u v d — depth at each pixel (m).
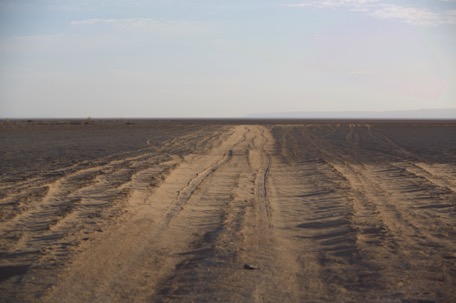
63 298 7.67
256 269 9.02
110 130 75.69
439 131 72.31
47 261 9.58
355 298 7.40
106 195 16.91
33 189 18.16
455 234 11.36
